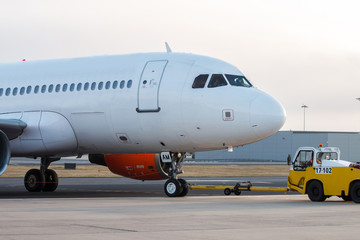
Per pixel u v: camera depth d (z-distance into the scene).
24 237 34.16
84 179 139.75
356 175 67.88
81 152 86.56
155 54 81.00
